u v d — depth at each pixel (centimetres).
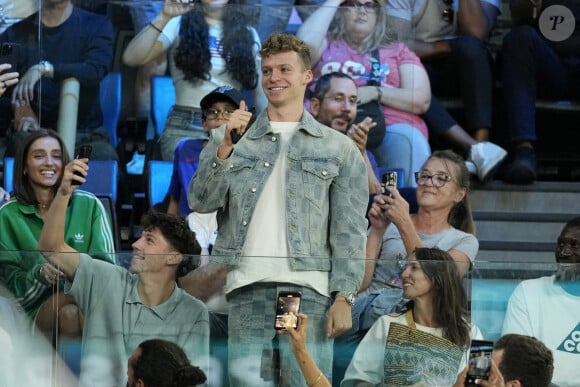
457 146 2731
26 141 2181
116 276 1622
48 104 2475
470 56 2761
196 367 1616
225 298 1623
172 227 1816
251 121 1969
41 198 2180
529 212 2753
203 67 2483
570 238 2109
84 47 2492
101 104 2492
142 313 1617
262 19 2500
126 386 1614
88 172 2444
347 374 1630
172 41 2491
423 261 1652
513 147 2791
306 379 1620
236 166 1764
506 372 1658
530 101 2772
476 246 2345
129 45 2495
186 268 1625
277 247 1727
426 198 2373
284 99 1789
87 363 1611
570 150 2888
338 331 1630
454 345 1652
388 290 1647
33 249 2156
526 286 1672
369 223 2334
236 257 1627
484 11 2784
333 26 2509
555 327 1669
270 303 1625
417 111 2531
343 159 1769
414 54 2547
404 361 1638
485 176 2725
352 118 2491
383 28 2523
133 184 2473
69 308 1612
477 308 1662
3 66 2464
